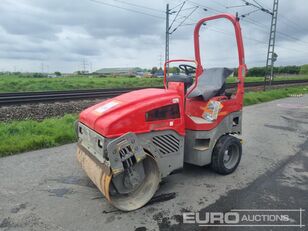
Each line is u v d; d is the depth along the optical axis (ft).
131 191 11.11
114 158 9.49
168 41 58.90
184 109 12.70
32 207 10.72
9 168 14.40
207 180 13.47
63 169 14.42
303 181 13.43
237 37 14.19
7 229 9.28
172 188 12.59
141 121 10.51
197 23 15.35
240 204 11.18
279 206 11.05
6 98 33.55
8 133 19.06
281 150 18.51
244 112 34.55
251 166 15.42
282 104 42.88
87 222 9.80
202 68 15.55
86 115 11.66
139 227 9.55
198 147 13.29
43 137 18.29
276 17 61.93
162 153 11.49
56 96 37.91
